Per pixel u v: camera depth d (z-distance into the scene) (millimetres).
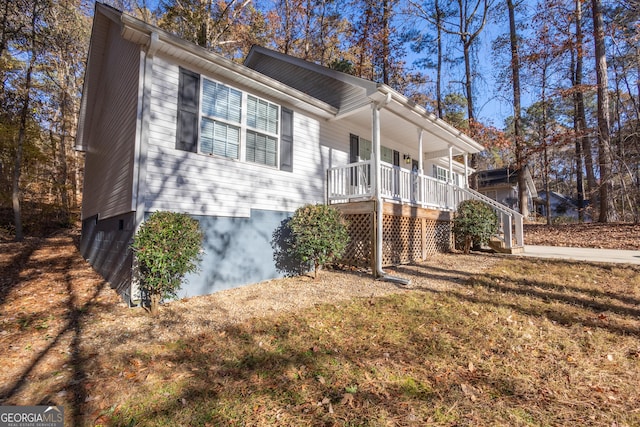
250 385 2648
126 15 4465
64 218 16344
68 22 13570
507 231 9438
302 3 17422
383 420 2195
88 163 10000
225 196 5934
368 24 16906
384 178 7582
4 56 12141
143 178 4840
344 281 6387
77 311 4551
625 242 10180
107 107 7316
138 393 2545
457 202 10945
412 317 4160
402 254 8125
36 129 13625
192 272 5176
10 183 14359
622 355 3059
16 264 8031
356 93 7684
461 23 18000
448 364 2949
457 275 6500
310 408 2340
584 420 2162
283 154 7078
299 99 7156
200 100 5656
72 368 2951
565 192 36438
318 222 6371
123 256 5312
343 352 3215
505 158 23453
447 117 21891
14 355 3211
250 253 6273
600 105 13469
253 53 11203
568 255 8539
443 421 2174
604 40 13406
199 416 2264
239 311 4559
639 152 14500
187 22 16250
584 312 4176
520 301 4668
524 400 2400
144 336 3699
